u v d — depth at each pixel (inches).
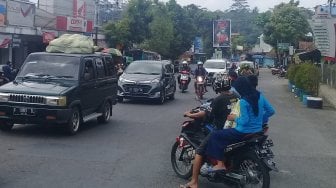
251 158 259.6
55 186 274.8
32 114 424.8
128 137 450.6
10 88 431.5
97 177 299.4
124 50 2028.8
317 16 1615.4
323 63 1541.6
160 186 286.0
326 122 642.2
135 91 776.3
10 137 422.6
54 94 424.8
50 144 398.0
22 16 1358.3
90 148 389.1
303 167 355.9
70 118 437.1
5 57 1338.6
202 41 3754.9
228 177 269.0
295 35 2513.5
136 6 2145.7
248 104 262.4
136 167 330.3
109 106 555.8
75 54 488.7
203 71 917.2
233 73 412.5
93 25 1782.7
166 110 699.4
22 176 294.0
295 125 594.6
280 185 302.0
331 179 322.0
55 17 1581.0
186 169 311.0
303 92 941.2
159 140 441.1
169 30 2428.6
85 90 470.9
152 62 836.0
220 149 266.8
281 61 2753.4
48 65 474.0
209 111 293.0
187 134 303.4
